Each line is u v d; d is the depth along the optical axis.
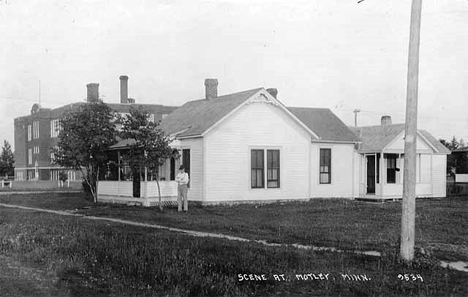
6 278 11.10
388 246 15.38
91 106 32.62
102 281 11.62
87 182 33.94
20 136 80.31
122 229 18.80
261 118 30.83
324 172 34.84
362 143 36.25
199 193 29.42
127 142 30.94
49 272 11.92
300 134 32.16
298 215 23.61
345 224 20.31
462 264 13.47
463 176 49.06
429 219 22.19
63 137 32.38
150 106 69.25
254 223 20.66
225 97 33.47
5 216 24.05
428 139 37.97
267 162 31.02
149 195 29.12
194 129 30.00
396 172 36.31
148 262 12.98
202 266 12.62
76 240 16.05
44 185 62.78
